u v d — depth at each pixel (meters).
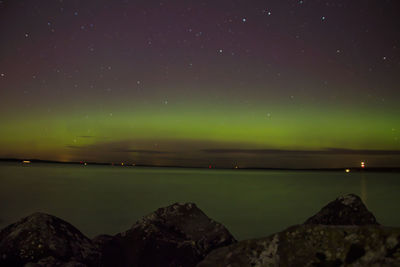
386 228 3.34
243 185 35.50
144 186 30.98
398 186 35.50
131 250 5.82
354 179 55.12
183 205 7.27
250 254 3.76
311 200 20.88
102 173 61.22
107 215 14.16
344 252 3.30
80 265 4.77
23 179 35.88
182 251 5.67
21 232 5.17
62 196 20.61
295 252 3.53
